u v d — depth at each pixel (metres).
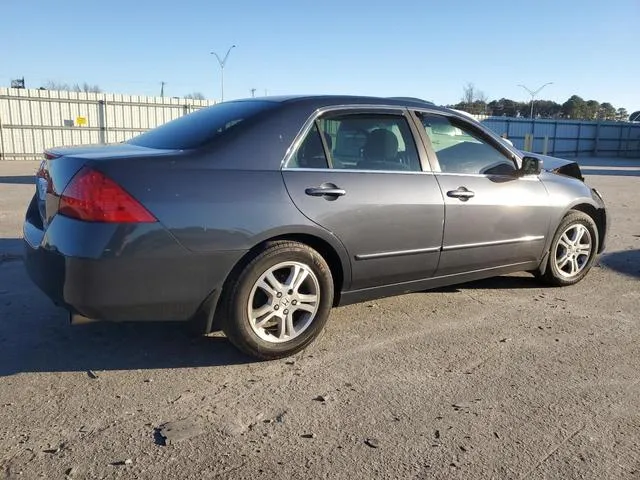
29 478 2.42
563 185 5.08
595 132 48.09
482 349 3.88
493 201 4.45
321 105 3.82
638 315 4.62
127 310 3.17
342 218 3.68
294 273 3.59
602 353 3.85
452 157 4.37
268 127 3.58
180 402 3.09
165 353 3.69
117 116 30.36
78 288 3.08
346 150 3.86
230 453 2.63
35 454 2.59
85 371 3.43
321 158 3.72
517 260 4.80
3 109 27.27
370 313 4.53
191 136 3.63
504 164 4.69
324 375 3.44
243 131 3.52
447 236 4.21
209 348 3.78
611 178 21.31
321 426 2.88
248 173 3.41
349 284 3.87
